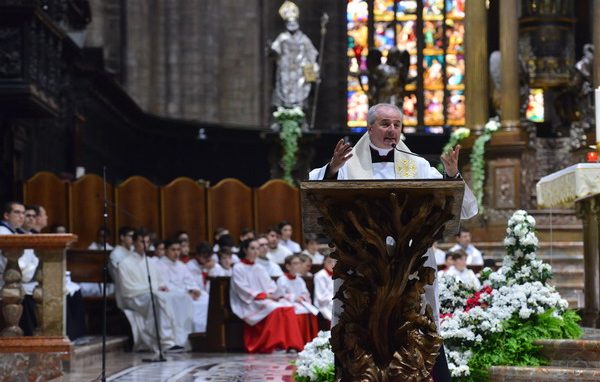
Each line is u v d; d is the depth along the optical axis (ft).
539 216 93.35
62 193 86.28
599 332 46.24
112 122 113.91
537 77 105.91
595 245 55.57
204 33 133.18
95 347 60.13
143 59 126.82
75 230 87.04
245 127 130.41
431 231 24.98
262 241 73.77
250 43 139.23
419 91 146.92
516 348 40.42
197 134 128.26
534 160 98.43
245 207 100.68
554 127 117.80
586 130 99.66
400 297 25.45
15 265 47.75
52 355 47.50
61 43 88.79
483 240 97.45
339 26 147.84
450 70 147.13
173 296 69.10
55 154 95.45
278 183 101.81
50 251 47.75
